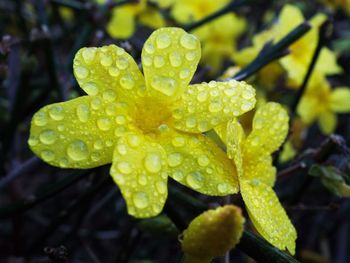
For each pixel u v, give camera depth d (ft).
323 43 0.20
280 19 0.23
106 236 0.27
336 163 0.17
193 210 0.16
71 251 0.22
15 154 0.24
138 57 0.19
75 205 0.18
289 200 0.21
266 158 0.15
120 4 0.24
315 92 0.25
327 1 0.28
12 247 0.23
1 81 0.18
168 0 0.27
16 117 0.20
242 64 0.23
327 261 0.28
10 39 0.18
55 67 0.20
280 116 0.15
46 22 0.22
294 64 0.22
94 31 0.25
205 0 0.28
